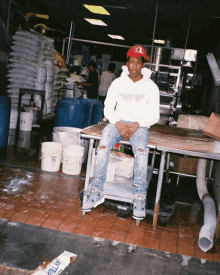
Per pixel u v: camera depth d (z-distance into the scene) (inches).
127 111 110.7
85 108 212.1
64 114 207.0
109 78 324.2
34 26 339.9
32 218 107.0
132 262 88.7
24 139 223.6
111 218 116.7
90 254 89.8
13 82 263.1
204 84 357.4
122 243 98.4
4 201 118.4
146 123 109.7
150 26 422.9
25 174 152.9
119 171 128.7
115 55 601.3
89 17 414.3
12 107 258.2
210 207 123.0
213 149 105.3
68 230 102.0
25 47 262.8
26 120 247.3
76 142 176.7
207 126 109.4
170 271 86.7
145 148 106.7
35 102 279.0
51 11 408.8
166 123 260.7
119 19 405.4
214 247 105.0
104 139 107.9
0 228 97.4
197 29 391.9
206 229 103.7
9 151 189.5
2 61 259.8
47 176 154.0
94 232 103.2
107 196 112.2
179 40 493.4
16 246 88.8
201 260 94.7
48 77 282.7
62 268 80.7
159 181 110.0
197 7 291.0
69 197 130.7
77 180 153.9
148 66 264.5
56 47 455.2
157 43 553.3
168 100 258.4
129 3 314.7
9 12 263.4
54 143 166.1
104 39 602.2
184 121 169.6
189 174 170.7
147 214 116.6
